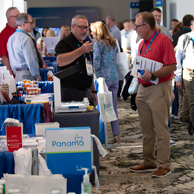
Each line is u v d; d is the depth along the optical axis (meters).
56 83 3.93
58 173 2.44
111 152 5.70
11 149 2.72
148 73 4.36
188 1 12.09
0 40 6.38
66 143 2.45
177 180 4.45
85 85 4.41
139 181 4.45
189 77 6.42
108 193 4.07
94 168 2.51
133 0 20.75
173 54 4.39
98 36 5.83
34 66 5.81
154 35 4.46
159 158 4.61
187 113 7.54
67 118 3.87
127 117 8.51
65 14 20.62
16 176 2.20
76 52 4.14
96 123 3.95
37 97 4.41
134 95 5.25
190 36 6.46
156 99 4.45
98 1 20.80
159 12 7.02
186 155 5.43
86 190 2.29
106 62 5.89
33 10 20.61
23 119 3.77
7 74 4.59
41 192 2.18
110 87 6.02
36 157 2.38
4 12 8.66
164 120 4.50
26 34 5.88
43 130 3.17
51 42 10.66
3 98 4.16
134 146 6.00
